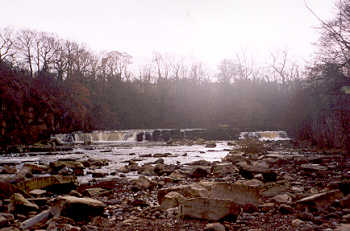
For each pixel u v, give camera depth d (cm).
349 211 518
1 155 2619
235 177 1115
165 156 2312
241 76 7675
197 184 747
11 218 570
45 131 4516
